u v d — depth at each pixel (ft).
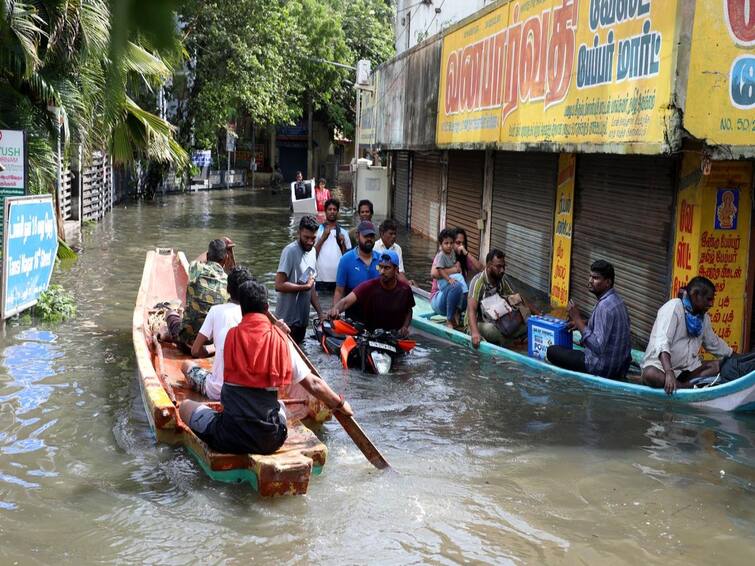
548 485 17.43
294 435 18.38
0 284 30.07
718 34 21.38
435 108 49.06
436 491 17.06
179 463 18.12
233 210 90.63
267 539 14.69
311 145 158.81
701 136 21.58
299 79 129.29
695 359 24.09
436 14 74.08
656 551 14.42
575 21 27.81
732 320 26.48
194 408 18.02
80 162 64.03
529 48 32.37
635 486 17.38
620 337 25.40
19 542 14.23
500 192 47.29
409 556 14.16
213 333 20.76
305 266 29.19
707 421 21.75
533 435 20.62
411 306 28.58
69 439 19.39
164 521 15.30
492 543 14.73
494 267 29.96
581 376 25.52
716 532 15.21
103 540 14.42
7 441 19.12
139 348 22.93
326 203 37.70
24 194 33.35
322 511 15.97
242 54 98.94
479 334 30.01
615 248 32.63
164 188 116.37
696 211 26.08
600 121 25.81
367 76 81.56
